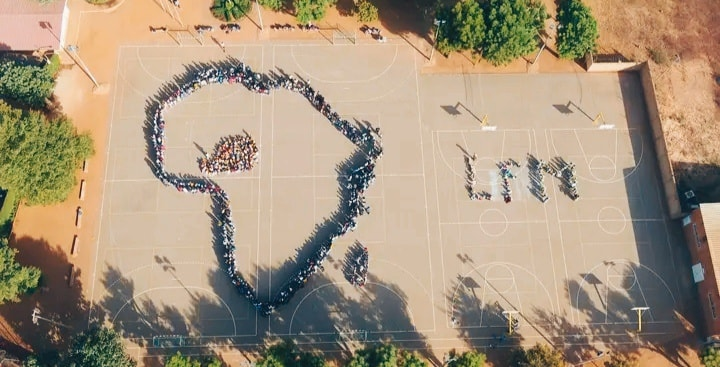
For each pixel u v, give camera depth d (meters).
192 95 97.56
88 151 90.19
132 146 95.06
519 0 91.94
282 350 78.88
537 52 100.62
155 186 92.94
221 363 84.88
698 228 87.81
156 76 99.06
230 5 99.56
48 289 87.44
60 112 96.56
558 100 98.94
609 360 86.12
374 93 98.69
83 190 92.06
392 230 91.31
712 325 84.81
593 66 99.00
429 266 89.88
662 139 94.19
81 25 101.50
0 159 81.38
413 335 86.62
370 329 86.81
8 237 88.75
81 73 98.88
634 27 102.56
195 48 100.62
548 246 91.19
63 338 85.44
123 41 100.88
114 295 87.62
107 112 96.81
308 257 89.94
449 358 84.38
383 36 101.75
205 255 89.88
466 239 91.31
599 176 94.94
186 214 91.69
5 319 86.12
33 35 97.38
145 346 85.44
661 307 88.38
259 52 100.50
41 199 85.38
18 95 90.50
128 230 90.75
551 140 96.75
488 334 86.88
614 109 98.56
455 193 93.62
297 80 98.62
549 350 82.56
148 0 102.81
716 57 100.94
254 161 94.12
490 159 95.56
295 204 92.44
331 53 100.75
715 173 94.12
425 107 98.12
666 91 98.81
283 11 102.56
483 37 92.50
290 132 96.12
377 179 93.81
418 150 95.75
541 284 89.38
